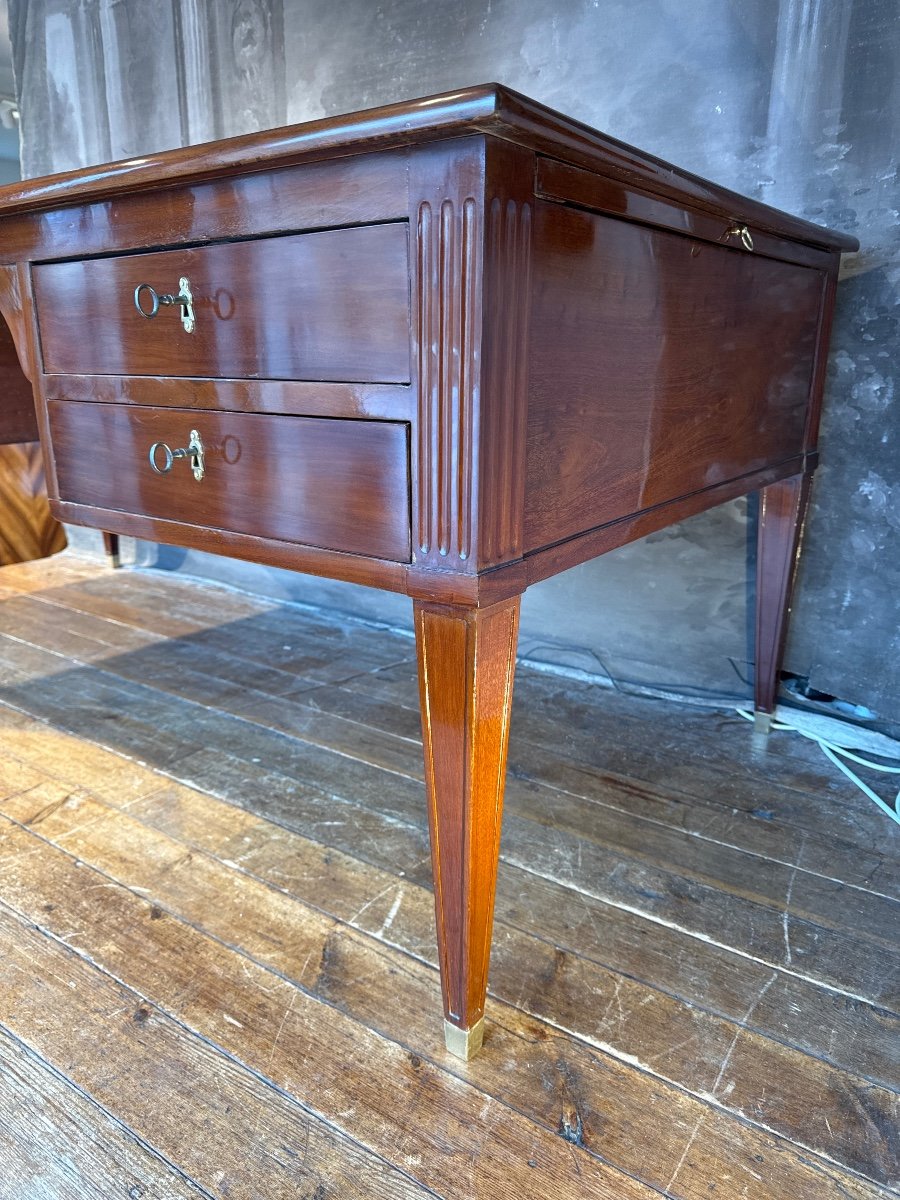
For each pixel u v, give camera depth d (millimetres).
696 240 825
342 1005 806
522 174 564
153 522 860
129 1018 789
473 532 596
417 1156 653
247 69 1795
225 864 1028
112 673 1641
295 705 1491
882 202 1154
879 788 1205
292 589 2082
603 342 707
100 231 797
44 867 1022
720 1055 751
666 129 1309
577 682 1589
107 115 2119
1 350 1271
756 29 1190
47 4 2135
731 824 1118
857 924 928
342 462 668
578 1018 792
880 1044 766
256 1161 649
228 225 689
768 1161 650
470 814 653
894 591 1267
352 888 982
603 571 1547
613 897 969
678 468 885
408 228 577
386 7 1543
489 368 571
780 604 1278
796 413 1154
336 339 645
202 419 771
